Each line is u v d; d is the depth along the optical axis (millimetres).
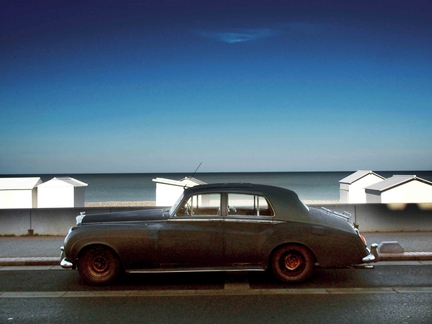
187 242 6789
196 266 6828
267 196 6965
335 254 6746
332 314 5332
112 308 5707
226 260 6801
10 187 17484
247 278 7297
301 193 54062
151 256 6805
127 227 6859
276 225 6805
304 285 6766
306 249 6805
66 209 11570
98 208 11602
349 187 19031
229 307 5684
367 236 10719
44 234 11539
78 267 6930
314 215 7012
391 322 5016
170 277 7453
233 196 6996
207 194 7020
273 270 6832
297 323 5016
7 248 9719
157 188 16672
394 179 16078
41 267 8336
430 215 11453
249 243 6758
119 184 113688
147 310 5598
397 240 10086
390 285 6719
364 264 6875
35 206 17766
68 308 5730
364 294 6227
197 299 6090
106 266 6930
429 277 7207
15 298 6234
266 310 5527
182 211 6980
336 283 6871
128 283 7062
